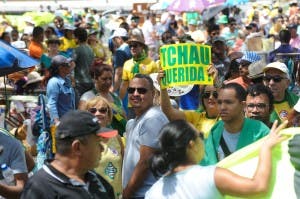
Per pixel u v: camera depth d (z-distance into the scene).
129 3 47.56
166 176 5.55
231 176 5.25
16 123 12.16
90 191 5.48
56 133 5.42
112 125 9.53
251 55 10.76
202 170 5.40
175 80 7.48
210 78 7.47
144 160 7.11
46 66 17.22
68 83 11.72
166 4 28.89
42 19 30.25
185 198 5.36
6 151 6.49
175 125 5.54
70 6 46.72
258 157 5.38
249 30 29.72
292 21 34.81
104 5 47.34
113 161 7.39
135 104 7.45
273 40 21.78
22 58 7.39
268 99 7.47
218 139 6.79
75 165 5.39
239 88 6.69
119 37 19.94
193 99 11.06
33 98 12.87
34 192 5.29
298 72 12.60
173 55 7.46
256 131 6.66
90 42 21.16
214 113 8.07
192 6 23.39
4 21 30.27
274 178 5.25
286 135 5.38
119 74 15.28
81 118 5.39
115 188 7.38
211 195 5.30
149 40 31.25
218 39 14.70
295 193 5.19
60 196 5.28
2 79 13.53
